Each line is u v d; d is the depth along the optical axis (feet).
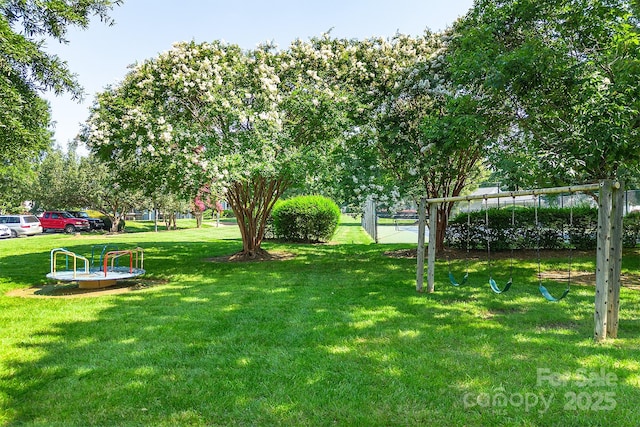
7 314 17.78
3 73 18.01
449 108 25.07
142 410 9.30
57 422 8.80
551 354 12.46
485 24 26.11
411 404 9.45
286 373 11.23
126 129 27.73
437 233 37.50
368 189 28.96
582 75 20.71
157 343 13.83
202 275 28.17
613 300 14.07
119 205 86.89
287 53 32.91
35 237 69.92
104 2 21.26
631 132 20.06
